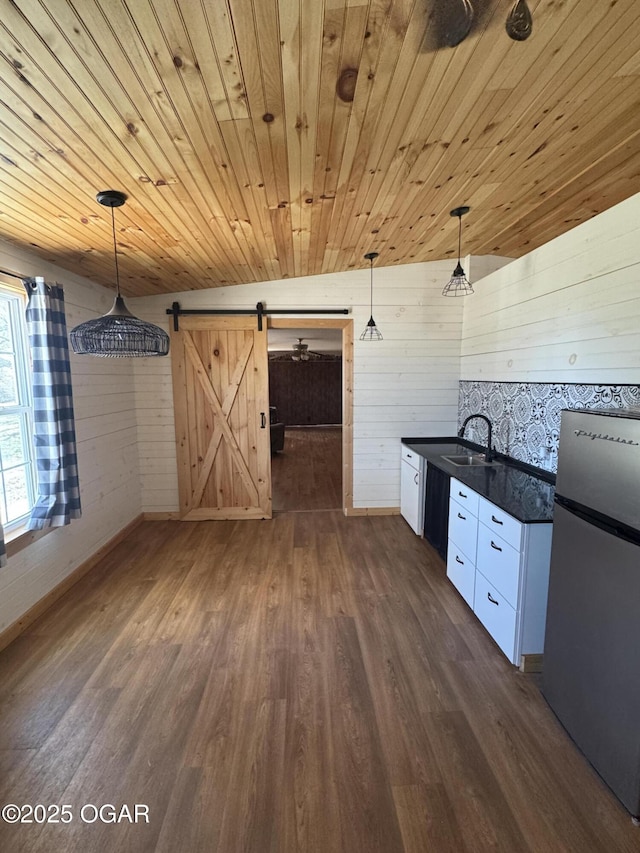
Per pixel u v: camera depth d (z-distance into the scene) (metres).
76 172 1.78
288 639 2.43
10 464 2.64
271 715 1.88
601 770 1.55
